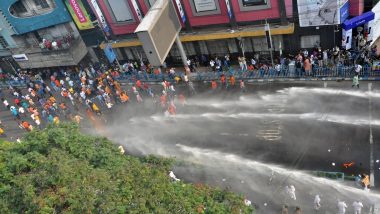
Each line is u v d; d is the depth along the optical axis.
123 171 18.70
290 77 35.94
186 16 40.09
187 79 39.03
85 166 18.06
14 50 51.31
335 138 28.84
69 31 47.88
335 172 26.38
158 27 35.22
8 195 16.86
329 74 34.34
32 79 50.16
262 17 36.72
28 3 46.38
